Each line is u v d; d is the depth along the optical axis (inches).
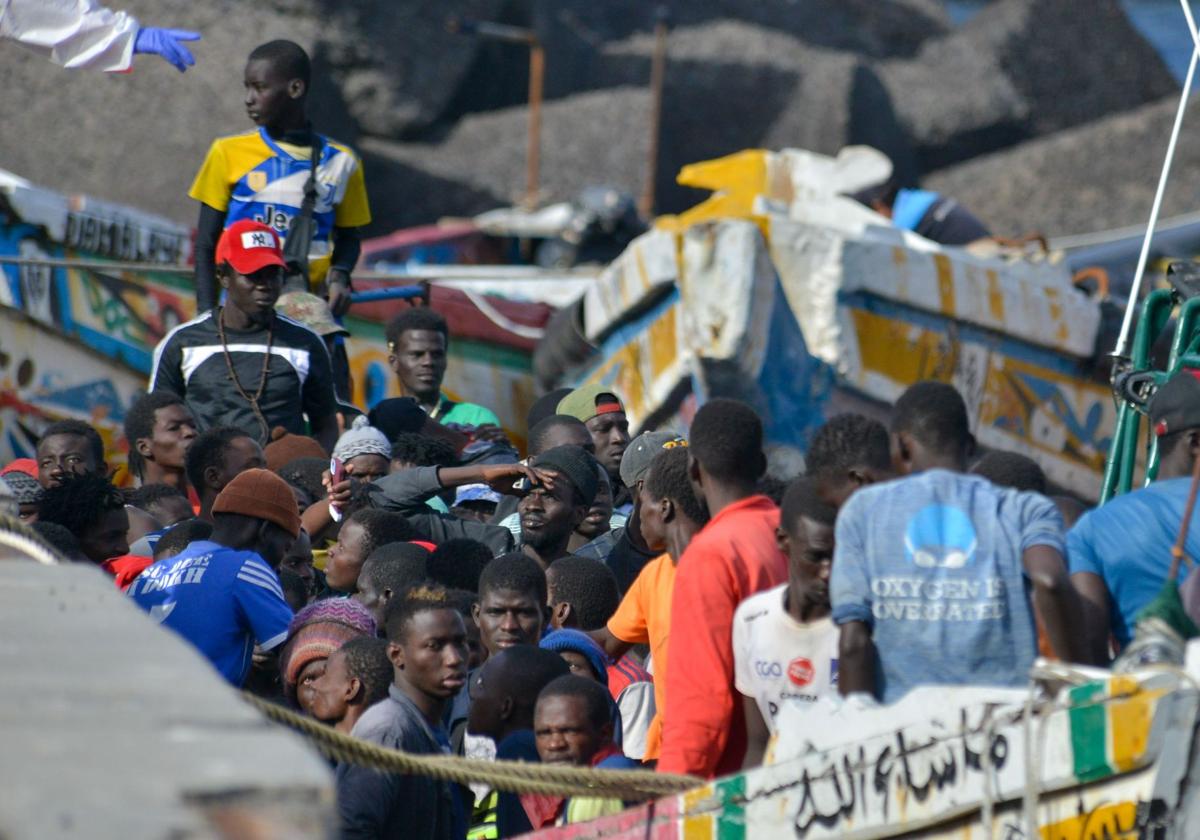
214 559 855.7
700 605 669.9
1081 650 566.9
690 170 1911.9
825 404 1425.9
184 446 1103.6
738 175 1887.3
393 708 764.6
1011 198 4980.3
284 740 349.1
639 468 969.5
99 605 465.1
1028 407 1603.1
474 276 1907.0
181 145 4234.7
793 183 1879.9
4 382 1402.6
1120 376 770.2
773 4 5757.9
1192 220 2630.4
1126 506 638.5
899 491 592.1
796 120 4985.2
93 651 415.8
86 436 1099.3
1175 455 650.8
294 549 978.7
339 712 805.9
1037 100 5615.2
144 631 436.8
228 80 4345.5
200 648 836.0
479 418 1302.9
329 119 4584.2
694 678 666.2
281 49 1214.3
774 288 1397.6
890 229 1531.7
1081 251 2618.1
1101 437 1689.2
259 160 1213.1
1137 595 628.7
